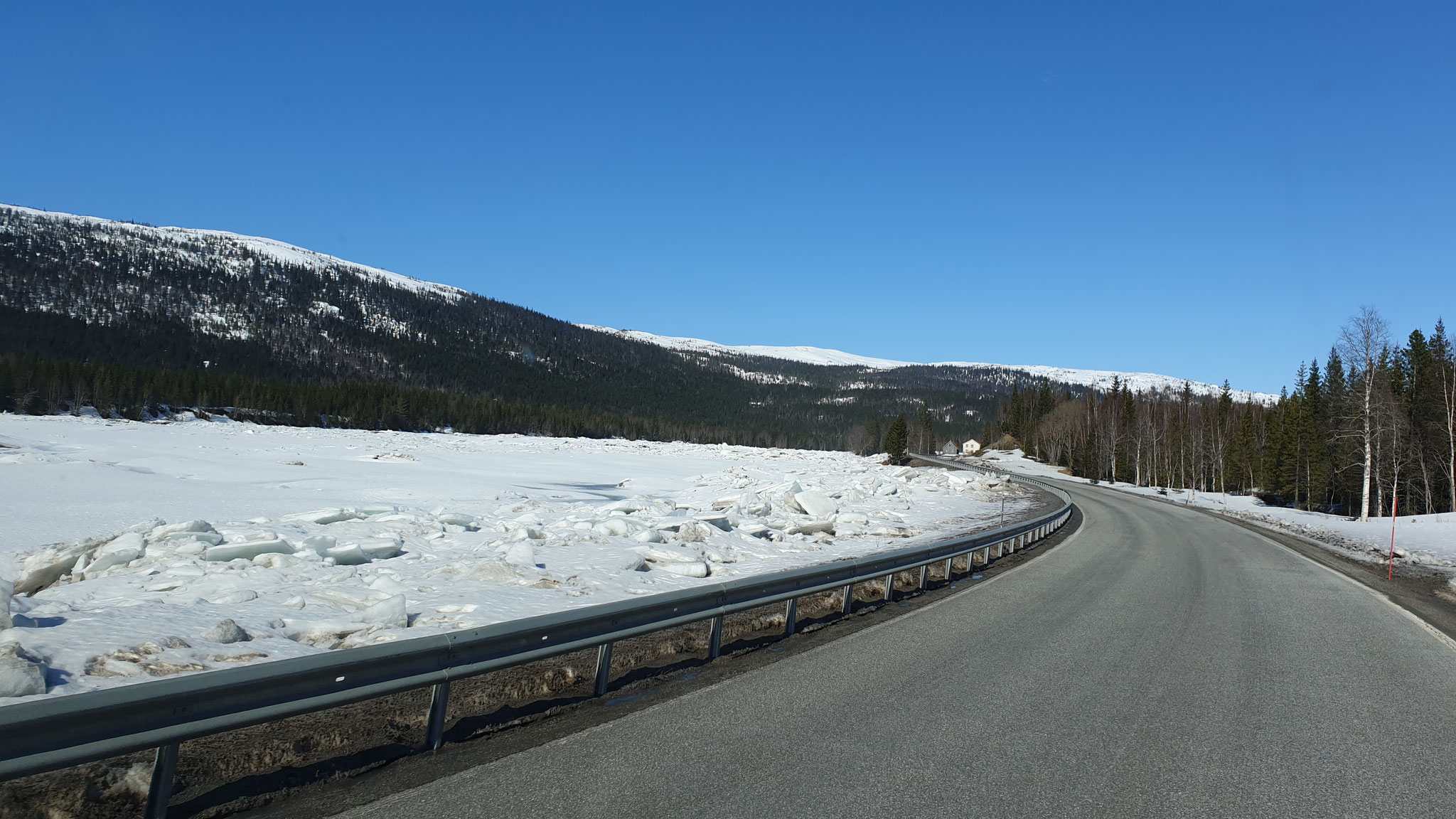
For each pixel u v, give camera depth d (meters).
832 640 8.32
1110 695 6.35
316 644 6.73
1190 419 85.38
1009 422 149.38
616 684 6.50
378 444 64.50
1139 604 11.06
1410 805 4.30
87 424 61.69
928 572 12.93
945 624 9.27
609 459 64.19
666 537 14.40
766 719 5.52
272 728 4.89
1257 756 5.02
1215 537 22.95
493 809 3.91
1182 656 7.85
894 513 24.81
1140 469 90.12
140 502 20.44
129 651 5.79
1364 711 6.12
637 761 4.66
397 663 4.56
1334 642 8.79
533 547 12.62
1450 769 4.86
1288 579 14.20
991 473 55.22
